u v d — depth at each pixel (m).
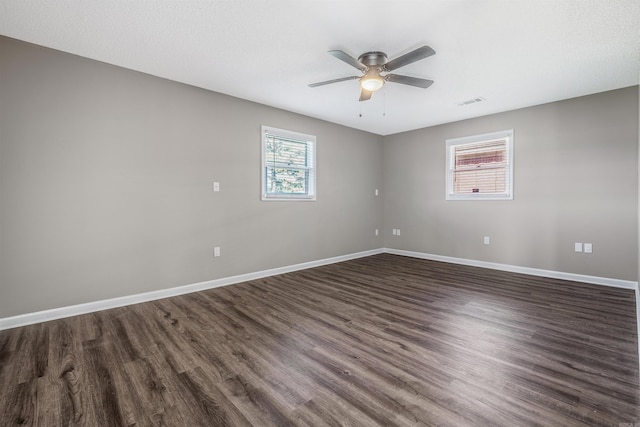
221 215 3.79
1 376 1.83
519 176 4.36
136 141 3.13
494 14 2.19
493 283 3.85
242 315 2.80
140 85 3.15
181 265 3.46
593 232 3.79
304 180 4.81
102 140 2.93
